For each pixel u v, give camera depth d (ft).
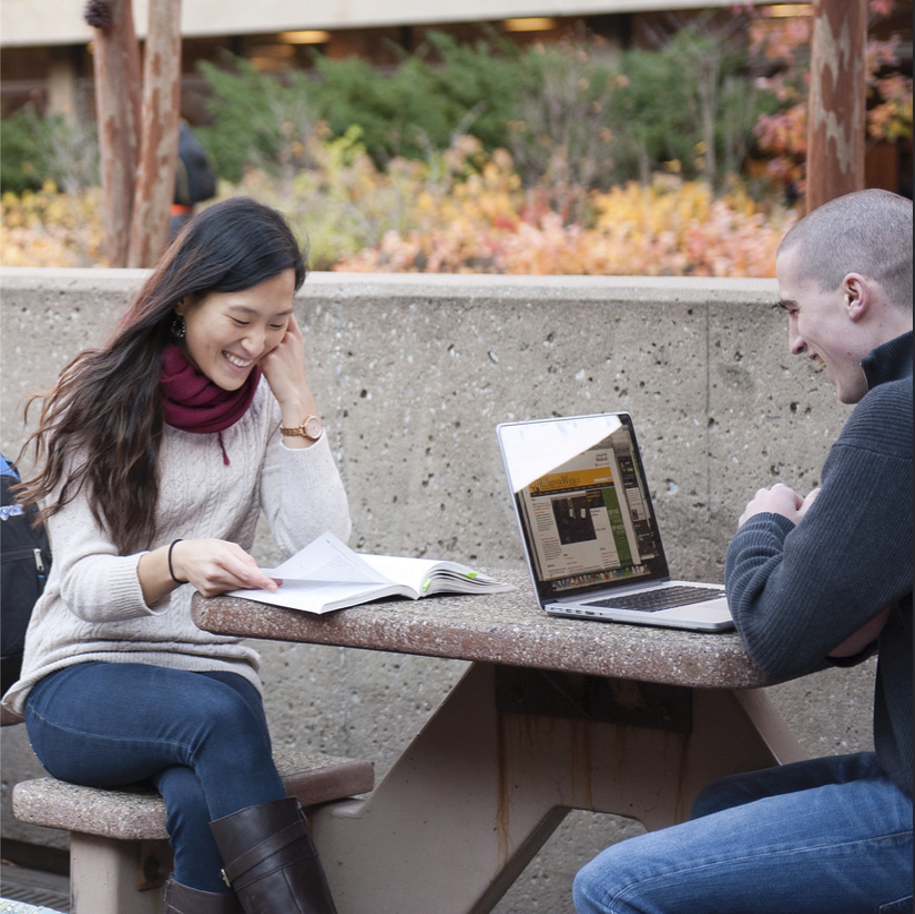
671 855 6.61
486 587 8.32
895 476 6.21
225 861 7.95
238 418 9.14
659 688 8.11
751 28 37.14
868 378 6.73
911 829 6.35
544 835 8.76
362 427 11.69
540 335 11.02
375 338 11.57
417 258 26.50
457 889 8.72
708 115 37.11
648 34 46.70
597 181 37.04
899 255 6.84
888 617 6.63
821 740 10.51
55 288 12.53
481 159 39.34
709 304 10.47
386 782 8.92
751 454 10.46
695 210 30.12
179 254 8.68
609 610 7.25
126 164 14.82
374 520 11.74
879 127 32.27
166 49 14.06
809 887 6.44
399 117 43.78
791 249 7.16
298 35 54.39
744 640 6.54
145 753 8.28
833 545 6.27
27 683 8.96
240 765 8.05
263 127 43.09
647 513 8.68
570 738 8.38
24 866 13.60
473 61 44.32
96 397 8.67
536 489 7.84
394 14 49.90
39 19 53.83
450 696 8.70
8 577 9.90
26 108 52.70
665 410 10.69
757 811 6.67
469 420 11.33
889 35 34.60
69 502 8.81
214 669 9.13
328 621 7.49
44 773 13.34
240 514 9.40
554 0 46.78
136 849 8.64
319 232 30.14
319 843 9.19
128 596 8.22
